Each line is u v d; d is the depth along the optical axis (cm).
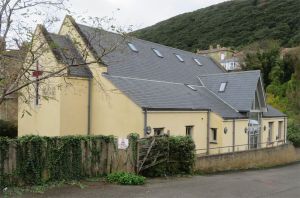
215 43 8069
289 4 8288
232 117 2453
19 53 1081
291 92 4662
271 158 2562
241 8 8888
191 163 1658
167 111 2041
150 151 1498
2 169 1101
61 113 1989
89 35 1908
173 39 8800
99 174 1359
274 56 5600
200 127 2308
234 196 1194
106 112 2064
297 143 3075
